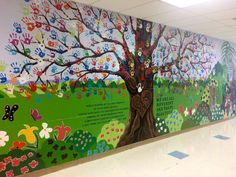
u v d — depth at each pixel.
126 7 3.37
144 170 3.25
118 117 3.87
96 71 3.51
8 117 2.70
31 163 2.93
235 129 5.66
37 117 2.93
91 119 3.51
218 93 6.34
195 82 5.48
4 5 2.59
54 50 3.03
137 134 4.21
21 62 2.76
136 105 4.14
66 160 3.27
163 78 4.63
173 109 4.93
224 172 3.20
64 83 3.16
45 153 3.04
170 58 4.74
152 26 4.30
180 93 5.08
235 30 4.93
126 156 3.77
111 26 3.64
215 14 3.66
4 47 2.62
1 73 2.61
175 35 4.80
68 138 3.26
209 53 5.86
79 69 3.30
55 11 3.01
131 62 3.99
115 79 3.77
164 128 4.76
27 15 2.77
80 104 3.36
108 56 3.64
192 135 5.07
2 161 2.69
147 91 4.33
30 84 2.85
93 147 3.57
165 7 3.32
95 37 3.45
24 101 2.81
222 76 6.45
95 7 3.40
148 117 4.39
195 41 5.35
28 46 2.80
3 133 2.68
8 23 2.63
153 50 4.37
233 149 4.16
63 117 3.18
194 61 5.38
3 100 2.65
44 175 3.04
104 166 3.37
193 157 3.75
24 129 2.84
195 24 4.40
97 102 3.56
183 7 3.30
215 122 6.30
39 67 2.91
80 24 3.27
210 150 4.10
